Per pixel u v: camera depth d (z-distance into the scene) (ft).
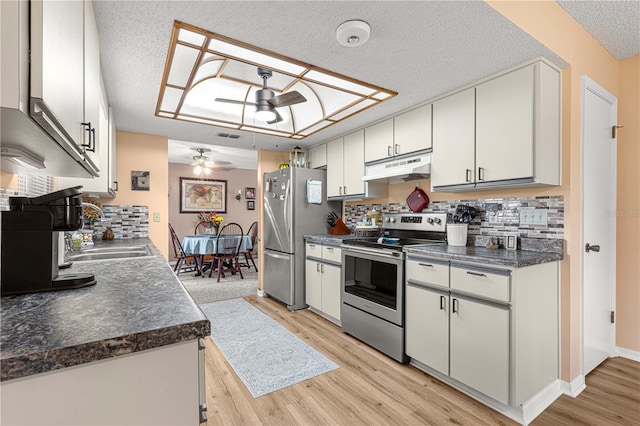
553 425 5.52
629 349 7.95
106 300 3.03
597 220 7.41
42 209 3.34
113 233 10.74
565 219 6.59
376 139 10.25
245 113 11.21
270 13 4.99
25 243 3.28
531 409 5.80
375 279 8.53
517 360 5.60
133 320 2.46
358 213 12.55
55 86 2.50
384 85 7.61
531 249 7.06
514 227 7.48
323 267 11.03
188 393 2.45
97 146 5.01
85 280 3.58
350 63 6.57
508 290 5.62
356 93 8.17
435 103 8.31
